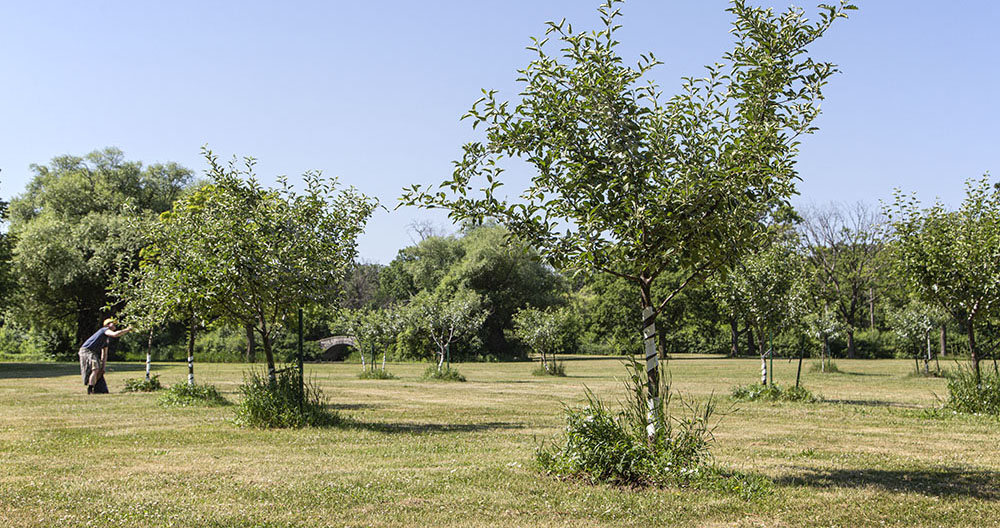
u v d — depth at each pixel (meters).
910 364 45.59
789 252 21.22
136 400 17.61
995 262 15.62
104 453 9.29
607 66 7.49
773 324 20.42
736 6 7.59
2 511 5.90
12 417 13.75
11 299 42.00
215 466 8.32
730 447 10.53
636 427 8.01
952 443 11.17
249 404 12.47
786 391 19.88
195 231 13.29
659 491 7.07
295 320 14.70
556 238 7.68
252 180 13.89
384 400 19.64
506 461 8.87
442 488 7.09
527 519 5.96
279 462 8.70
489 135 7.71
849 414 15.83
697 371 38.47
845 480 7.86
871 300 59.12
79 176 52.81
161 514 5.89
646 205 7.21
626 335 59.19
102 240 45.97
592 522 5.90
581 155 7.47
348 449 9.91
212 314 13.44
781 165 7.43
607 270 7.85
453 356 57.72
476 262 61.06
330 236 13.45
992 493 7.21
